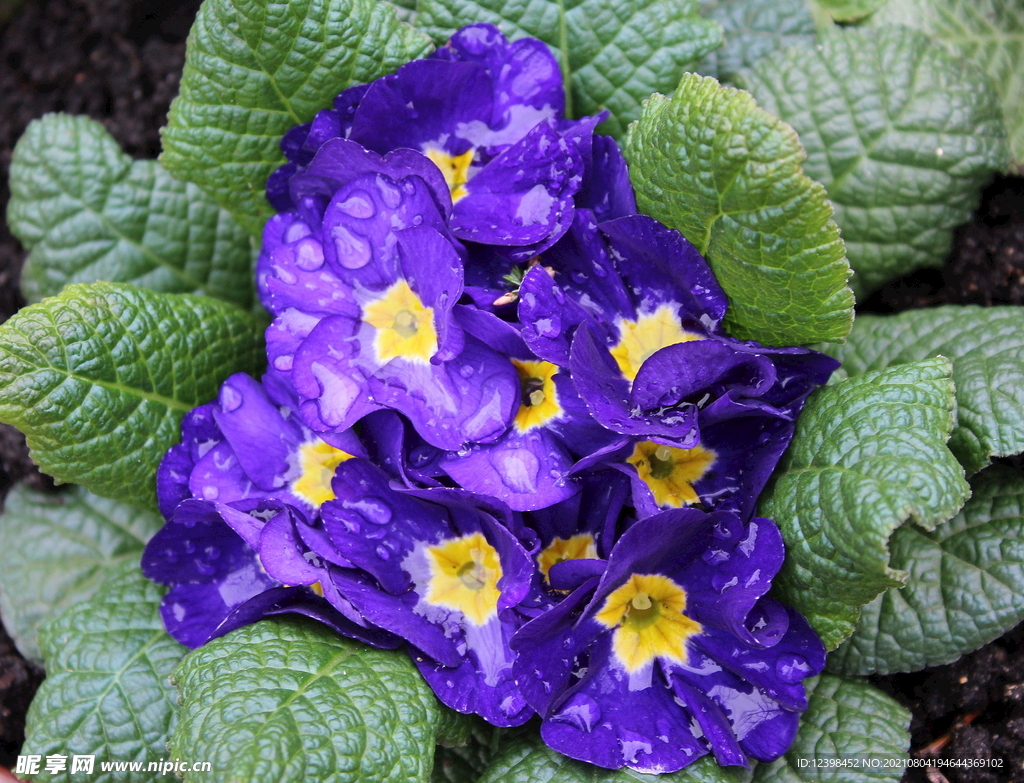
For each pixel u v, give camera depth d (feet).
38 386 0.79
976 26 0.92
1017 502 0.83
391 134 0.82
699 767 0.75
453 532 0.78
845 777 0.78
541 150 0.78
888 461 0.72
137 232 0.96
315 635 0.78
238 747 0.70
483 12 0.85
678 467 0.78
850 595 0.74
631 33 0.85
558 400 0.76
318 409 0.75
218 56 0.81
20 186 0.96
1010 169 0.90
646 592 0.77
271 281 0.79
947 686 0.86
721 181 0.72
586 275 0.78
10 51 1.08
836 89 0.87
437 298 0.75
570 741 0.75
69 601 0.96
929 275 0.93
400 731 0.74
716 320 0.77
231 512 0.76
